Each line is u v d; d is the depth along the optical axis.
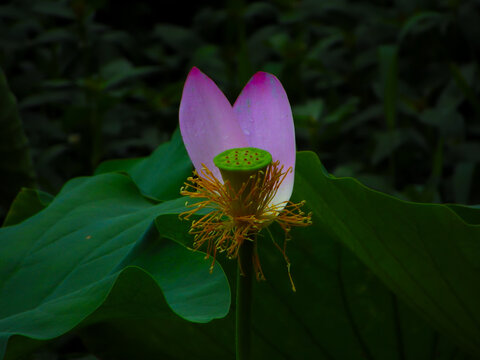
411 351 0.94
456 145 2.26
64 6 2.51
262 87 0.73
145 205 0.95
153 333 0.95
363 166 2.22
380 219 0.80
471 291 0.81
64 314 0.80
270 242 0.91
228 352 0.94
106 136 2.32
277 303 0.93
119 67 2.49
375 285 0.91
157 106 2.48
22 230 0.92
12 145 1.13
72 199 0.95
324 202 0.84
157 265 0.85
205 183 0.72
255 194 0.71
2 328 0.80
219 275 0.82
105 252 0.88
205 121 0.73
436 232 0.78
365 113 2.35
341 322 0.93
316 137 2.22
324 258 0.91
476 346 0.86
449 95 2.25
